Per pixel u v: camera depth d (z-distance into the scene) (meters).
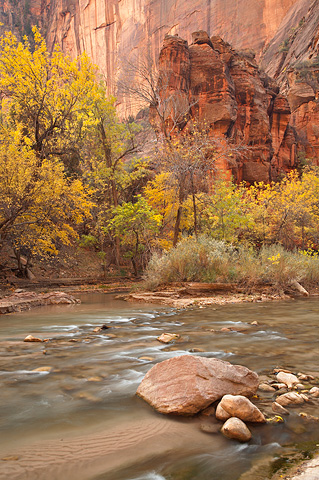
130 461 1.96
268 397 2.98
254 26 77.00
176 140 21.62
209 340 5.25
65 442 2.18
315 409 2.71
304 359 4.16
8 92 18.78
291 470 1.86
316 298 12.09
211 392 2.76
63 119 19.30
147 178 28.41
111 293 15.58
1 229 14.12
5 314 8.76
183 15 81.69
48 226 15.32
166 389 2.85
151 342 5.16
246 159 37.53
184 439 2.23
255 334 5.72
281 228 22.94
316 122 50.16
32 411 2.66
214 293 12.29
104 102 23.56
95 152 25.03
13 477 1.79
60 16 105.69
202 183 20.97
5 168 13.03
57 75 18.80
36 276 19.94
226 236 19.39
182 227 23.22
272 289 12.83
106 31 93.12
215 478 1.79
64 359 4.20
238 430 2.26
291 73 55.12
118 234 20.84
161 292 12.00
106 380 3.40
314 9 63.81
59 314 8.60
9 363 4.04
